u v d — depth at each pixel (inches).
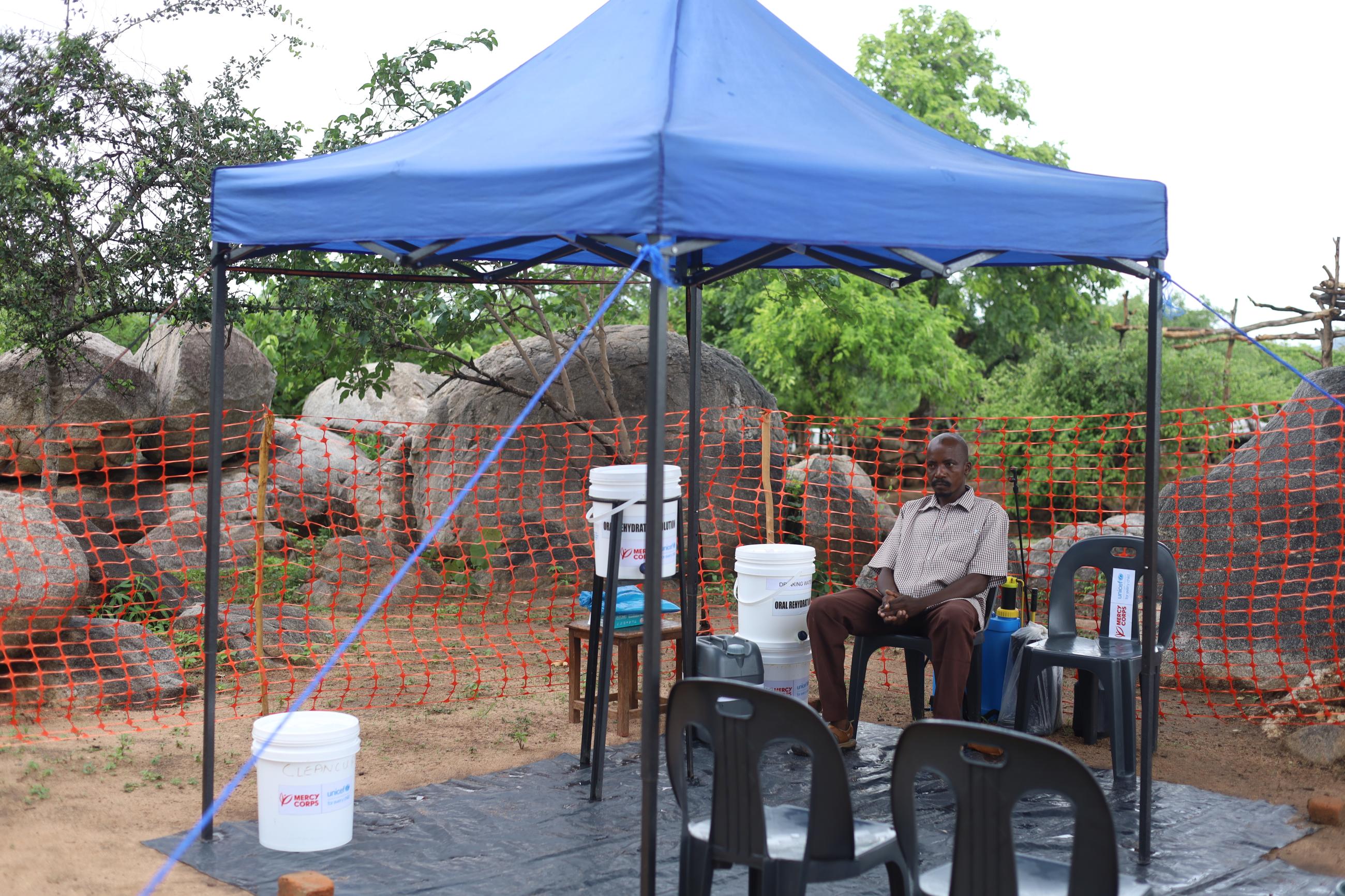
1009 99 1141.1
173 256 393.7
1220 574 286.4
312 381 506.9
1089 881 107.9
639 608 243.4
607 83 166.9
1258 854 174.4
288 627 352.8
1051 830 183.2
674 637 243.3
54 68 380.2
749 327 967.0
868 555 439.8
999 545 226.2
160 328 503.2
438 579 438.9
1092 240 161.9
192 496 460.8
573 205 141.6
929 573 227.8
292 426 540.4
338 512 498.3
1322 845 179.2
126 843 178.2
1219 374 705.6
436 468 468.1
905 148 163.2
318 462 520.4
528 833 182.2
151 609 348.8
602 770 199.5
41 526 282.2
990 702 242.8
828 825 123.3
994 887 111.5
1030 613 261.6
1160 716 253.9
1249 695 272.4
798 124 159.3
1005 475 407.8
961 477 233.0
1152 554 173.5
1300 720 244.4
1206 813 192.9
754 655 228.8
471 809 194.4
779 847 128.3
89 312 399.9
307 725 177.6
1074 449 406.3
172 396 469.7
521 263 233.3
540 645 350.0
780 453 471.8
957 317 937.5
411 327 446.6
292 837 174.1
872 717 263.3
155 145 398.3
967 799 112.7
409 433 515.8
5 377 440.8
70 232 389.4
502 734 243.9
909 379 868.0
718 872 163.9
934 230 150.9
